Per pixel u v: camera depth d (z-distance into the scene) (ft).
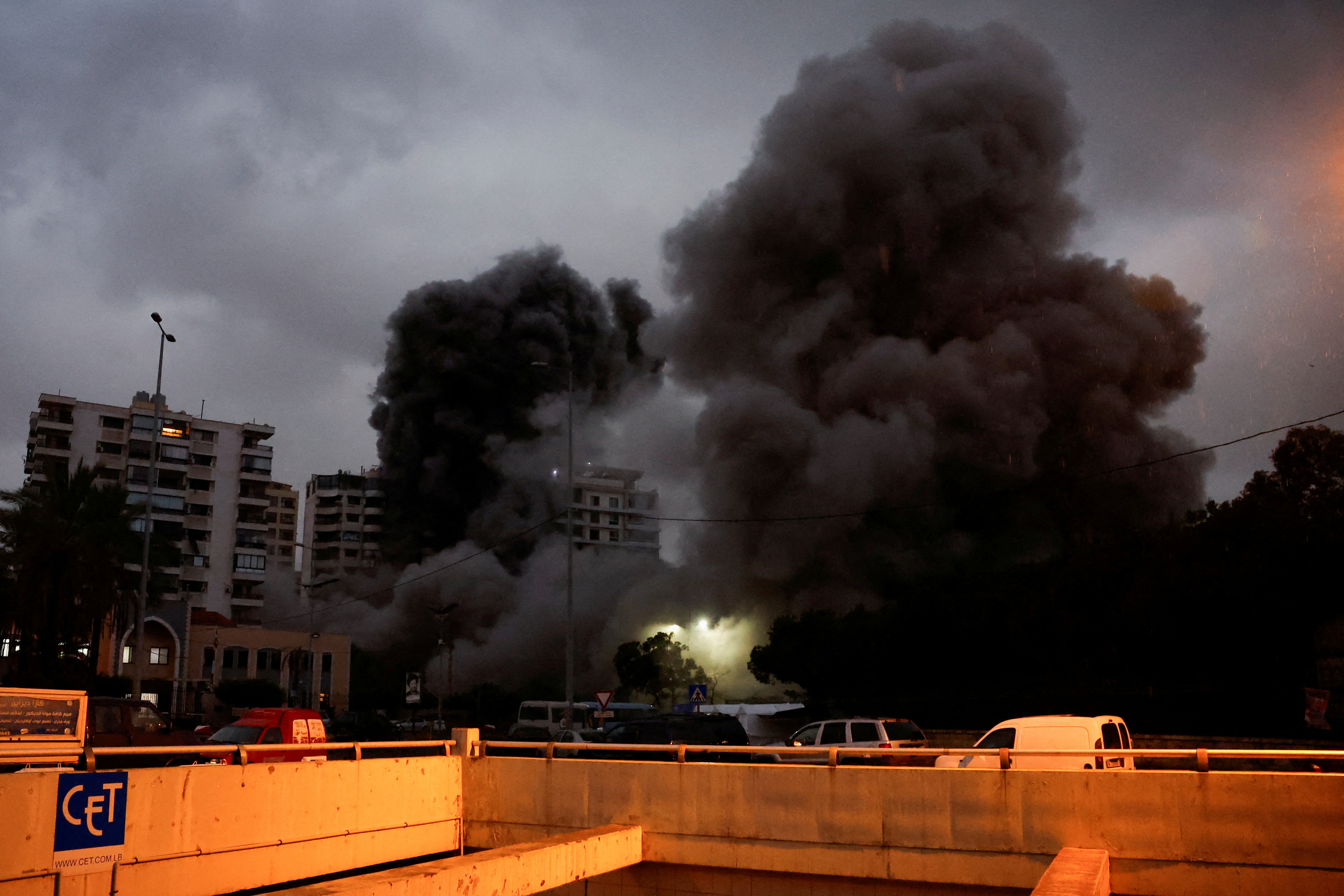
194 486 287.07
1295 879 25.16
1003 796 28.63
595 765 34.94
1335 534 83.10
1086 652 111.65
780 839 31.45
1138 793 27.02
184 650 218.79
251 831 29.71
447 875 25.02
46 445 269.03
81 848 25.36
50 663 118.73
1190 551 96.99
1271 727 83.25
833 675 152.25
